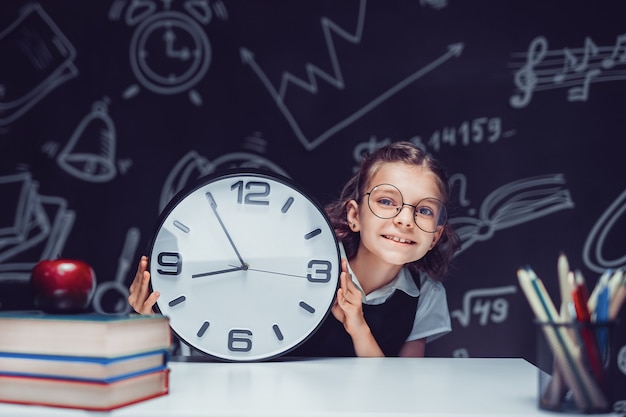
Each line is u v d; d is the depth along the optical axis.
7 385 0.77
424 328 1.73
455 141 1.98
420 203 1.63
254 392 0.83
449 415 0.71
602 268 1.93
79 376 0.74
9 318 0.77
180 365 1.06
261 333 1.10
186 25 2.05
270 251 1.12
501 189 1.96
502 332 1.93
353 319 1.35
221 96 2.03
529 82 1.97
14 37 2.07
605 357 0.73
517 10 1.99
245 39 2.04
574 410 0.72
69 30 2.07
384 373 0.99
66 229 2.02
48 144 2.04
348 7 2.02
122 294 2.00
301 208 1.13
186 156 2.02
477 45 1.99
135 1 2.06
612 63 1.96
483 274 1.94
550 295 1.93
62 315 0.82
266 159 2.00
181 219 1.12
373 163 1.68
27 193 2.03
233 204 1.13
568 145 1.96
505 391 0.85
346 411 0.72
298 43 2.03
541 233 1.95
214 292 1.11
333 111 2.00
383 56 2.01
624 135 1.95
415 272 1.73
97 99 2.05
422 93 1.99
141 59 2.05
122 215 2.02
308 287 1.11
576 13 1.98
